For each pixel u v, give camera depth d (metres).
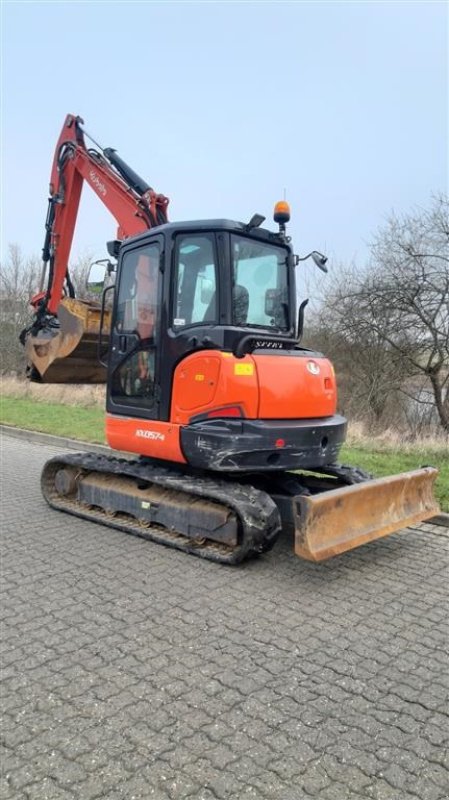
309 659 3.21
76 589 4.07
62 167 7.51
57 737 2.54
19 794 2.22
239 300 4.66
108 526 5.47
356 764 2.43
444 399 14.77
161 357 4.88
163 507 5.00
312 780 2.33
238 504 4.32
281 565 4.59
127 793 2.24
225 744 2.52
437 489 6.48
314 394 4.91
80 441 10.01
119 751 2.46
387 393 15.06
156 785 2.28
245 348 4.51
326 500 4.10
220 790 2.26
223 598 3.96
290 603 3.91
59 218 7.53
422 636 3.51
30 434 10.83
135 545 4.99
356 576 4.41
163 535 5.01
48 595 3.97
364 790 2.29
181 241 4.81
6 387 17.30
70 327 6.50
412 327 14.38
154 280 5.02
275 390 4.59
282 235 5.16
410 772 2.39
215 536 4.59
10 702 2.78
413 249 14.12
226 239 4.54
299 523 4.06
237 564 4.53
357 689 2.95
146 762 2.40
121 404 5.38
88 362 6.86
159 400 4.91
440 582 4.32
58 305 6.98
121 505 5.42
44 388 16.53
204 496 4.57
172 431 4.79
